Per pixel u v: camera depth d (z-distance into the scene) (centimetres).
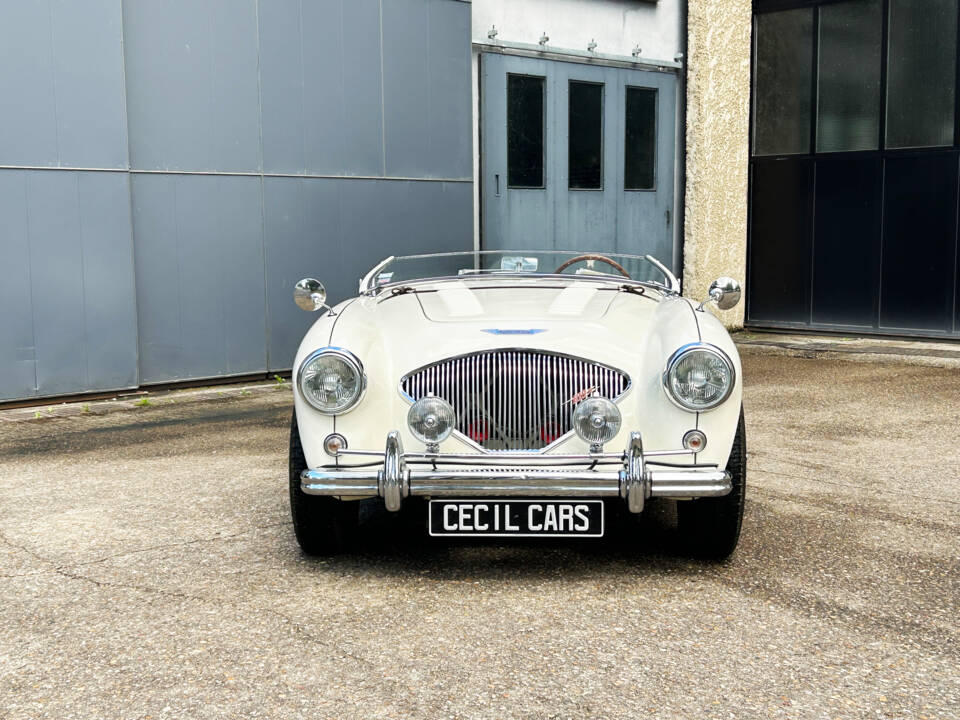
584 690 253
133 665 270
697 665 268
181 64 785
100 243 748
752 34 1239
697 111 1175
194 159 798
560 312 378
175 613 307
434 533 335
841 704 245
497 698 249
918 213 1114
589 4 1083
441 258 468
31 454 565
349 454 330
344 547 372
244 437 609
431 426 323
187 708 245
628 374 341
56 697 251
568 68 1065
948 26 1076
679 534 364
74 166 732
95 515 424
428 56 927
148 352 788
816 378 848
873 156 1144
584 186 1092
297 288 414
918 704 245
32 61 709
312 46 854
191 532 397
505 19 1010
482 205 1002
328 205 876
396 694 251
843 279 1181
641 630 292
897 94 1120
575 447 336
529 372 340
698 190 1187
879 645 281
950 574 342
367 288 446
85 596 323
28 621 302
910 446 567
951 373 867
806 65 1194
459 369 341
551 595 323
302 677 261
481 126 995
